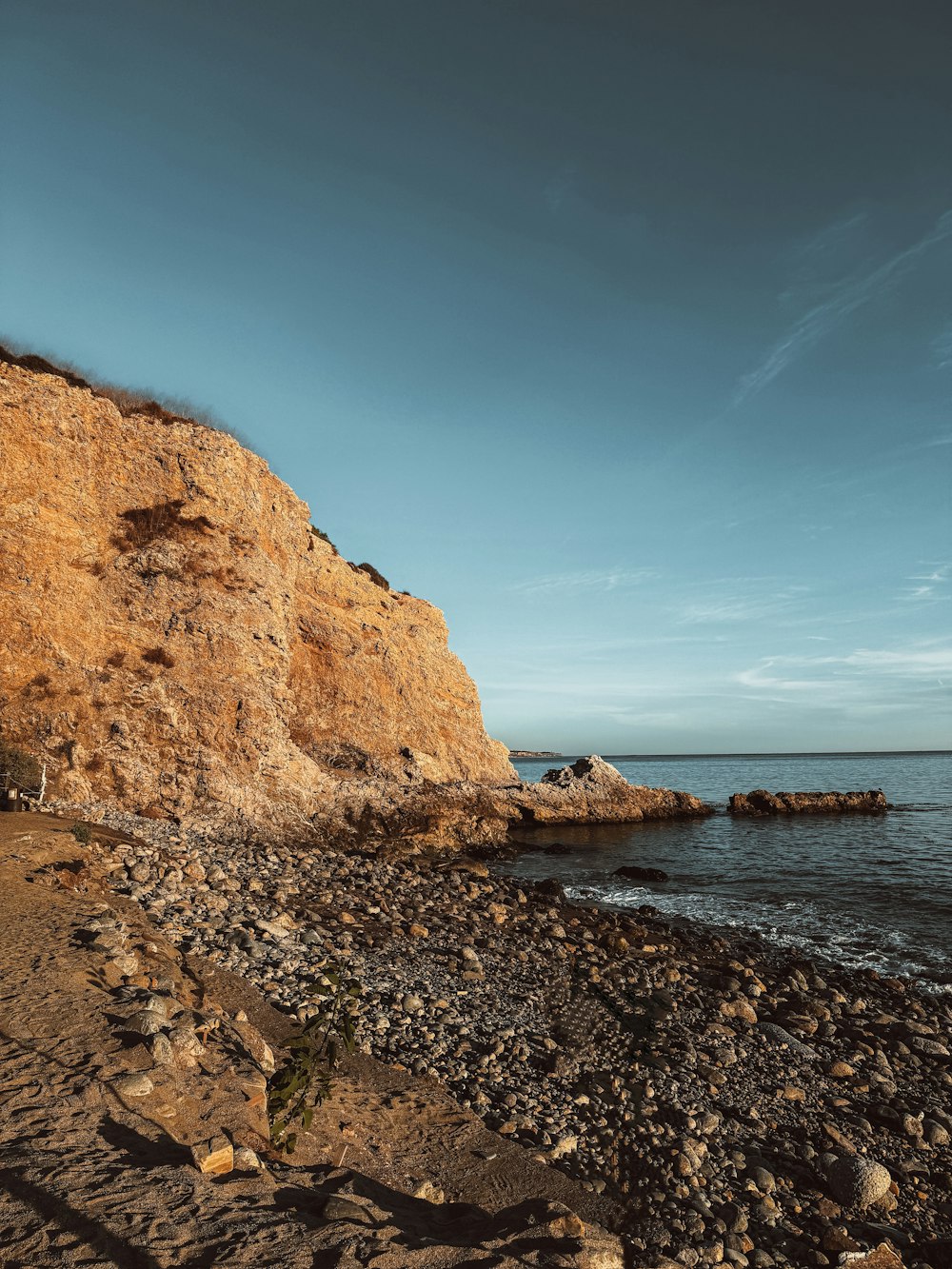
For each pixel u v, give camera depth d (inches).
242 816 1149.7
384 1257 174.9
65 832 720.3
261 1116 260.8
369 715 1654.8
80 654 1098.1
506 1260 189.0
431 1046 427.8
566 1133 351.6
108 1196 185.0
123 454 1236.5
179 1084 260.1
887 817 2276.1
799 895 1104.8
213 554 1290.6
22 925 416.8
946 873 1280.8
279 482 1525.6
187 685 1187.9
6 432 1085.8
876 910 1008.9
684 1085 429.4
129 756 1086.4
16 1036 275.9
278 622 1357.0
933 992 679.1
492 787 1844.2
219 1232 176.9
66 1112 225.0
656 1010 557.9
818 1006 602.5
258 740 1247.5
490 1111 360.5
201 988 410.6
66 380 1242.6
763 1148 372.2
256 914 652.1
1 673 1015.0
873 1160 377.4
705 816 2191.2
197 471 1295.5
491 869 1304.1
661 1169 331.0
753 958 772.0
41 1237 164.9
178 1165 206.4
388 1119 318.0
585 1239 233.9
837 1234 299.6
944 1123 426.3
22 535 1073.5
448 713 1865.2
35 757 972.6
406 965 584.4
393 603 1866.4
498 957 651.5
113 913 495.8
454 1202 261.3
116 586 1172.5
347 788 1418.6
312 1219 194.5
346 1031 274.5
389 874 1036.5
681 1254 269.7
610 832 1807.3
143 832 943.0
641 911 978.1
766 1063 482.3
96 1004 310.8
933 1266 298.5
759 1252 285.7
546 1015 517.7
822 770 6771.7
